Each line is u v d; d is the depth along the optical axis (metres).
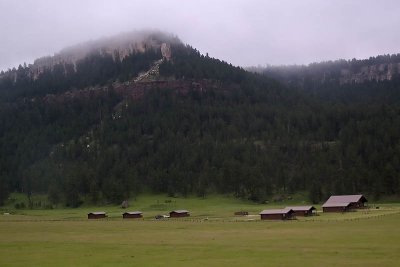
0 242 74.12
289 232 82.00
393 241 64.19
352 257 51.88
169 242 70.12
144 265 49.62
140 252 59.53
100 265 50.28
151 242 70.69
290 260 50.78
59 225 113.06
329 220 108.94
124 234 85.56
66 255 58.00
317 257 52.41
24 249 64.56
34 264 51.69
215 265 48.75
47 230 97.69
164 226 104.56
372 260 49.69
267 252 56.97
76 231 94.38
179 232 87.62
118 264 50.66
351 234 74.69
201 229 93.94
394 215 111.75
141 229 97.25
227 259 52.41
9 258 56.31
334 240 67.19
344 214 129.75
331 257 52.16
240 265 48.47
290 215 124.69
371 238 68.31
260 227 95.50
